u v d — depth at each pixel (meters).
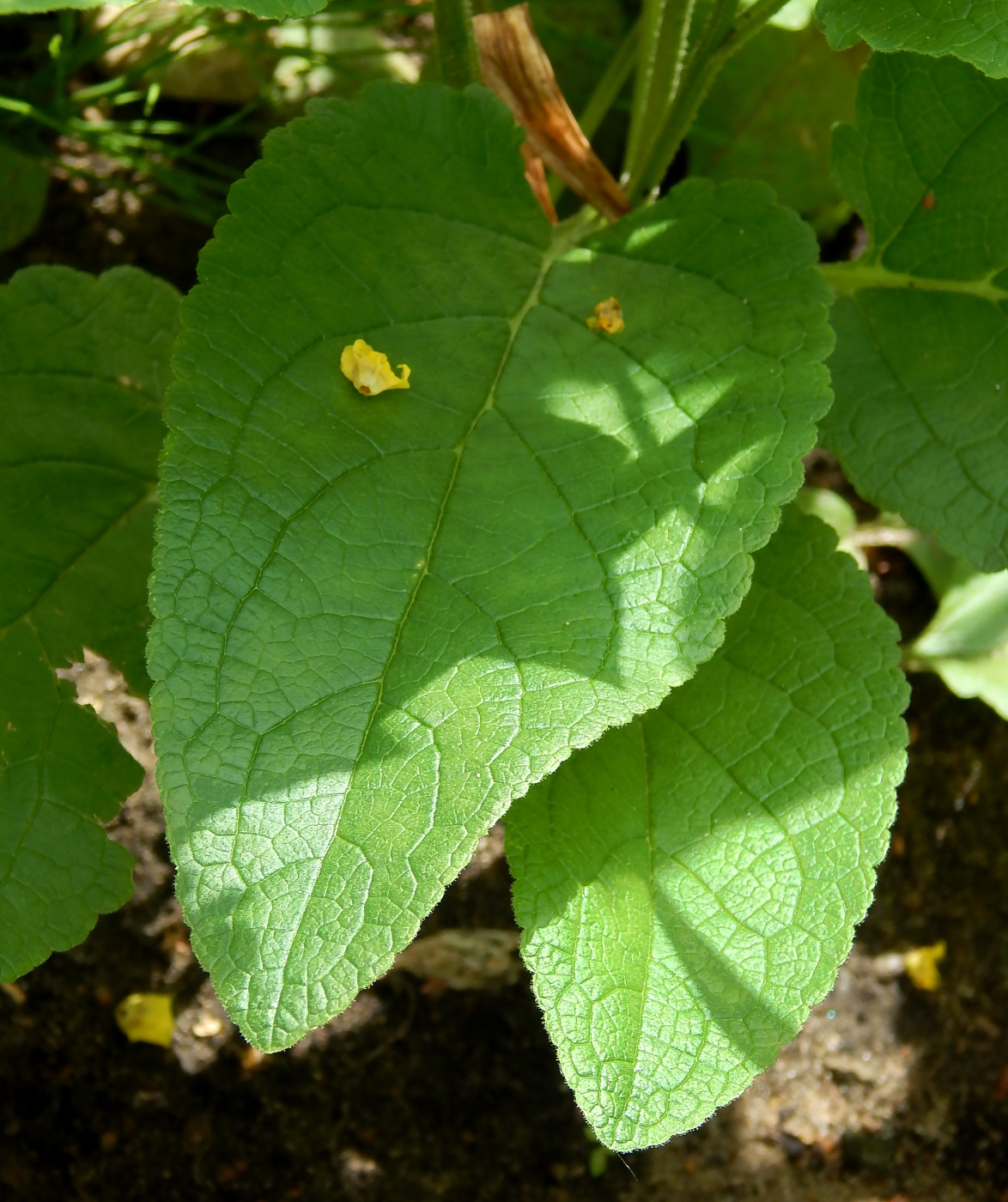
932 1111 0.56
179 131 0.58
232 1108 0.53
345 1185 0.53
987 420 0.46
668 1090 0.41
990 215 0.45
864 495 0.46
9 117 0.56
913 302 0.47
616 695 0.37
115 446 0.46
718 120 0.59
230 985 0.36
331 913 0.36
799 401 0.40
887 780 0.43
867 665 0.44
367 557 0.38
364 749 0.37
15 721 0.44
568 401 0.40
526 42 0.48
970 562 0.45
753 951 0.42
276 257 0.40
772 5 0.44
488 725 0.37
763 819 0.43
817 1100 0.56
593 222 0.45
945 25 0.38
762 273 0.42
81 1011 0.53
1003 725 0.59
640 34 0.53
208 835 0.36
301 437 0.39
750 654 0.44
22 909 0.43
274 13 0.37
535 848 0.42
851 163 0.46
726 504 0.39
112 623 0.45
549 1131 0.54
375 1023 0.54
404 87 0.42
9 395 0.45
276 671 0.37
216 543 0.37
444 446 0.39
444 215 0.42
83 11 0.58
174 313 0.47
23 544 0.45
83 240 0.59
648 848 0.42
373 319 0.40
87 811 0.44
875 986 0.57
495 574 0.38
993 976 0.58
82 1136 0.52
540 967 0.41
